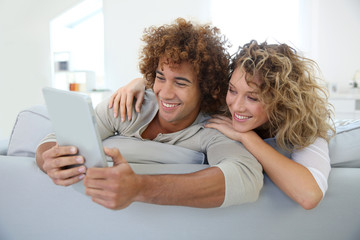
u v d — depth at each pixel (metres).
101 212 0.89
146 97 1.17
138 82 1.18
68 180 0.75
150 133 1.14
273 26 4.11
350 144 1.04
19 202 0.92
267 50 0.95
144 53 1.06
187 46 0.95
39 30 4.48
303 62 1.01
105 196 0.68
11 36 4.56
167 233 0.90
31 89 4.62
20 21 4.51
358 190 0.87
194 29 1.01
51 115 0.73
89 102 0.64
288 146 1.02
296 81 0.97
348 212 0.88
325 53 4.14
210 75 1.01
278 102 0.94
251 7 4.13
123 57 4.45
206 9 4.21
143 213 0.88
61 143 0.77
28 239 0.94
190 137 1.08
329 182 0.88
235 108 0.94
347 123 1.19
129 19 4.37
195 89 1.00
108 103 1.12
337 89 3.95
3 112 4.74
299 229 0.89
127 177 0.68
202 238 0.90
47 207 0.91
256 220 0.88
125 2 4.35
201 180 0.76
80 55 4.71
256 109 0.93
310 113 0.99
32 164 0.94
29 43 4.53
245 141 0.95
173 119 1.03
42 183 0.90
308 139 0.98
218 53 1.02
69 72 4.43
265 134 1.15
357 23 4.04
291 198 0.87
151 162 1.01
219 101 1.10
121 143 1.04
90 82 4.46
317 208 0.87
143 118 1.11
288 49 1.00
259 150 0.91
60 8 4.38
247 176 0.81
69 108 0.67
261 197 0.87
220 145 0.96
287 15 4.07
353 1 4.02
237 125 0.97
